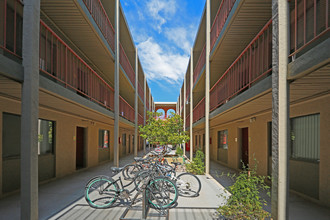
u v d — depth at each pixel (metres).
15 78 2.96
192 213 3.98
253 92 4.22
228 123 10.40
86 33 7.00
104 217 3.72
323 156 4.30
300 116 5.24
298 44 5.00
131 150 20.94
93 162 10.49
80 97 5.40
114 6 10.00
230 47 7.55
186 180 5.86
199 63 12.59
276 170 3.12
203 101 10.71
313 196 4.62
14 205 4.25
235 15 5.73
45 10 5.73
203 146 16.91
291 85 3.47
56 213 3.88
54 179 6.92
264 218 3.23
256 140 7.34
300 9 4.91
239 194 3.33
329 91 3.87
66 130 7.82
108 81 12.69
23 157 3.05
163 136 11.42
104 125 12.26
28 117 3.08
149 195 4.09
